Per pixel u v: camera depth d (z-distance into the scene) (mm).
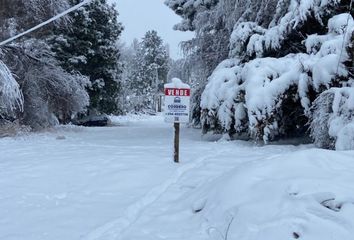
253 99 12352
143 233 4930
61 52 36594
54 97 23141
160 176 7629
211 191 5582
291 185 4684
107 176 7680
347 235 3898
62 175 7957
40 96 22047
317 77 11391
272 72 12617
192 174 7496
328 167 5273
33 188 7148
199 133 19859
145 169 8039
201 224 4934
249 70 12945
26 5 21406
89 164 8750
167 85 8875
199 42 21422
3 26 20906
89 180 7531
